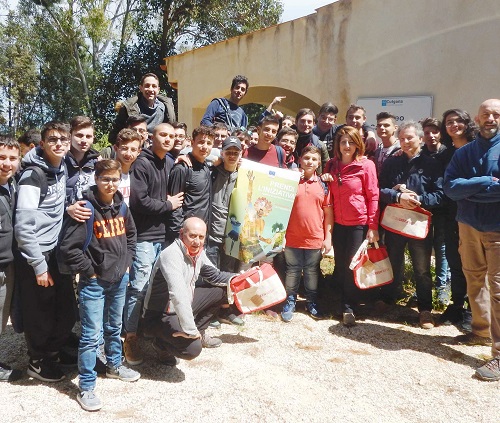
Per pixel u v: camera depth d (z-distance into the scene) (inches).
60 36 904.3
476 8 254.8
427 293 198.8
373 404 139.4
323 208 203.3
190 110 438.9
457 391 147.3
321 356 168.4
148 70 796.6
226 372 154.8
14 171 138.9
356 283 189.5
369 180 194.1
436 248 216.1
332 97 323.3
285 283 205.0
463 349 175.2
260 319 200.1
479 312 173.9
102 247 135.0
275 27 355.6
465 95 262.1
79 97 921.5
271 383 148.6
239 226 188.7
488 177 155.6
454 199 165.6
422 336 186.1
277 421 129.6
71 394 140.2
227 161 185.9
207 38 826.8
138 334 177.3
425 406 139.0
